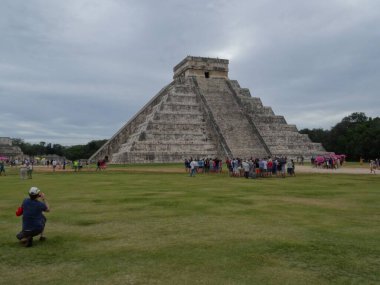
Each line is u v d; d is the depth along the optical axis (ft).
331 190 73.26
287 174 120.47
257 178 106.11
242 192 69.77
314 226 39.22
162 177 111.55
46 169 174.81
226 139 217.15
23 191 74.38
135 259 28.19
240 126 228.63
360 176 110.01
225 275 24.81
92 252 30.14
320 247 31.17
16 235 35.22
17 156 322.75
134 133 232.53
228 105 242.17
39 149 547.49
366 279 24.26
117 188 77.97
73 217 44.47
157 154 200.44
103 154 230.48
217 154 214.69
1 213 48.14
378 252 29.78
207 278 24.27
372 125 307.37
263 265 26.76
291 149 230.48
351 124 361.92
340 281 23.90
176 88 246.88
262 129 234.79
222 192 69.77
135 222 41.52
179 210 49.14
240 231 36.94
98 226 39.65
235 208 50.78
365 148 279.08
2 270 26.22
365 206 52.80
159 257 28.63
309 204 54.54
